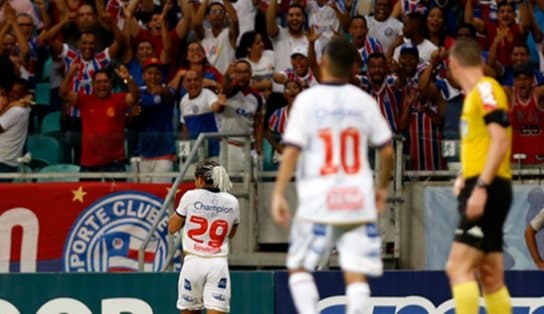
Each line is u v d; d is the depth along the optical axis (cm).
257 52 4688
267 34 4756
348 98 2272
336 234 2252
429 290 3659
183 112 4284
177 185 4056
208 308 3719
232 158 4206
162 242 4103
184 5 4797
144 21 4962
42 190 4178
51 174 4194
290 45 4753
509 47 4662
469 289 2508
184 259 3750
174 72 4784
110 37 4819
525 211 3988
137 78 4753
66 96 4369
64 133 4203
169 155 4166
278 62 4728
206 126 4250
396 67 4350
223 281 3725
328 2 4888
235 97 4234
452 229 4044
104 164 4178
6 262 4178
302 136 2244
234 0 4916
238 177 4216
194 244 3725
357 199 2231
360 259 2230
